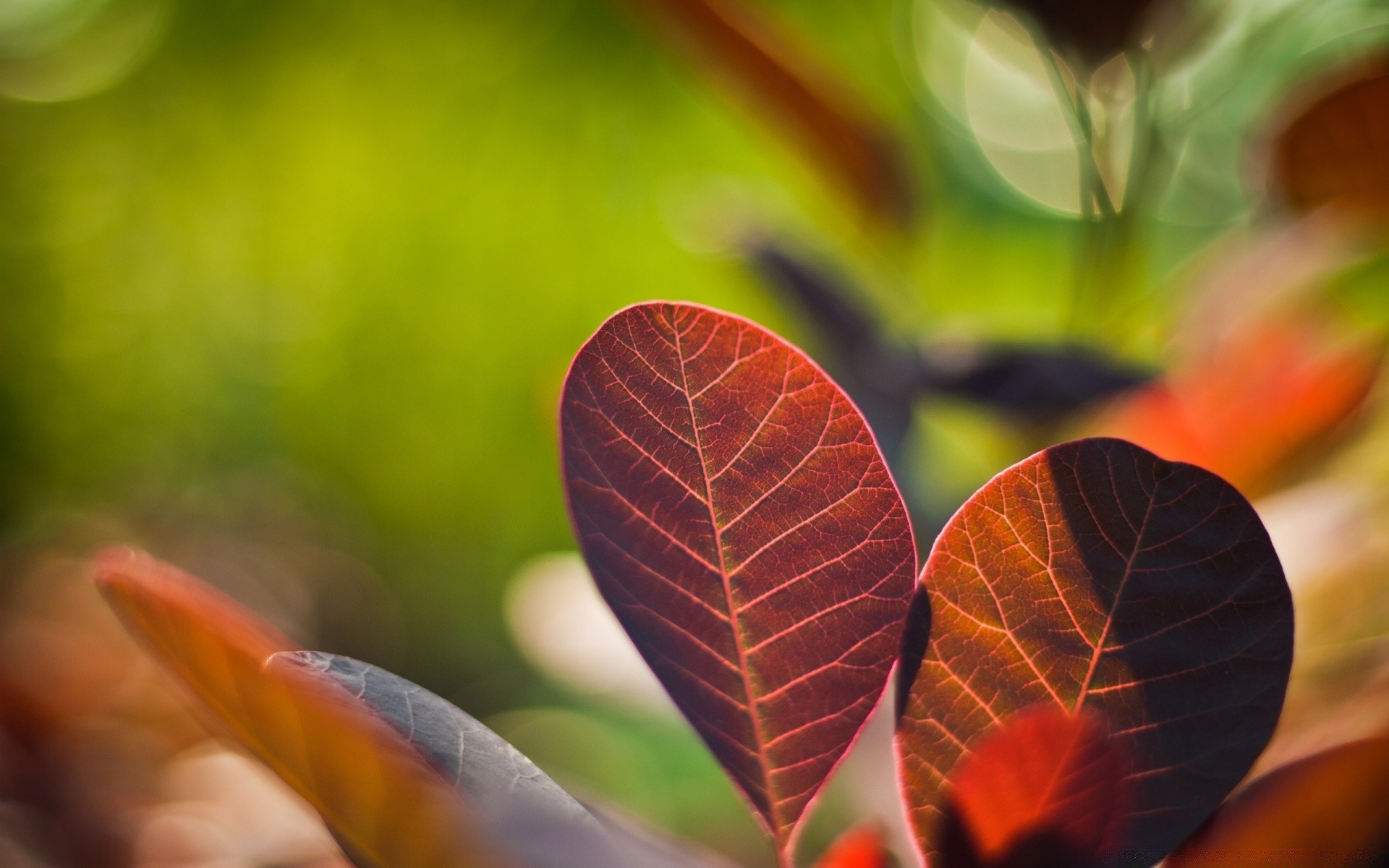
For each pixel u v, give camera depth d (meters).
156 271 2.09
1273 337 0.43
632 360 0.24
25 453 1.98
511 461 2.16
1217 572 0.24
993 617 0.24
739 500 0.24
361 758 0.22
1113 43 0.46
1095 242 0.49
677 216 0.66
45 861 0.50
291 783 0.23
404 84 2.01
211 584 1.64
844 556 0.24
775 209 0.66
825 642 0.24
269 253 2.12
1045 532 0.24
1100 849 0.23
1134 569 0.24
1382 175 0.44
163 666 0.23
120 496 1.99
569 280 2.11
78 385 2.04
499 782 0.24
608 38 1.91
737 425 0.24
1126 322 0.52
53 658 0.69
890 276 0.59
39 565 1.08
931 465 0.54
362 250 2.12
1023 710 0.24
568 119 1.99
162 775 0.60
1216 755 0.24
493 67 1.97
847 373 0.52
